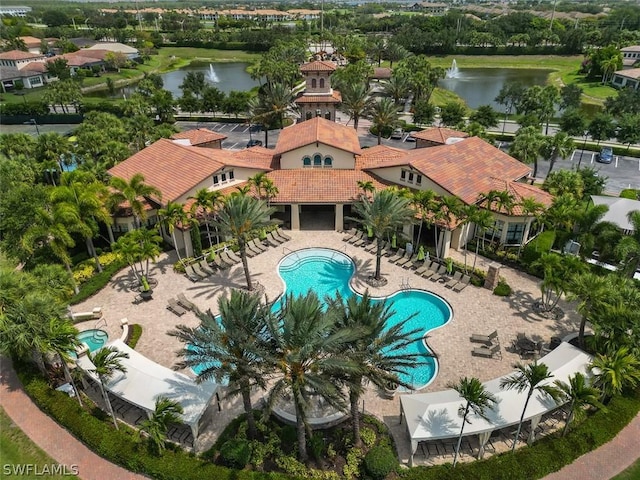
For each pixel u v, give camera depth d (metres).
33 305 26.20
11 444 25.06
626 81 115.56
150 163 49.16
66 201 36.91
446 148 49.31
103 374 24.31
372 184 45.53
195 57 184.75
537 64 165.00
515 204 40.38
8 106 90.50
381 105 67.38
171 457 23.30
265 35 187.00
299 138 51.91
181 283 39.03
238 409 26.91
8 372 30.22
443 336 32.53
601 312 27.62
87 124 65.81
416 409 24.25
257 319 22.44
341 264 42.28
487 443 25.02
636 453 24.27
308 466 23.28
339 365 19.69
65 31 199.25
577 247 41.12
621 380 24.31
